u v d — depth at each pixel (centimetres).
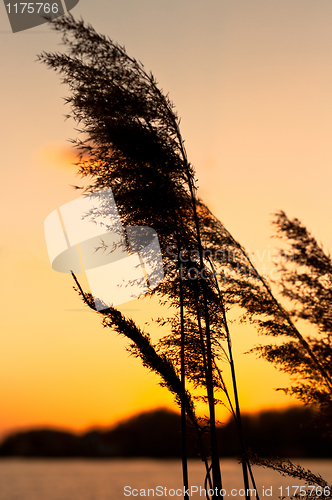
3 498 2359
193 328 319
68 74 310
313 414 255
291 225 245
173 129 312
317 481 260
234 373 306
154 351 315
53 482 2888
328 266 237
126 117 305
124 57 303
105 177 316
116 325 313
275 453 276
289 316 257
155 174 307
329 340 239
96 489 2403
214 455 275
